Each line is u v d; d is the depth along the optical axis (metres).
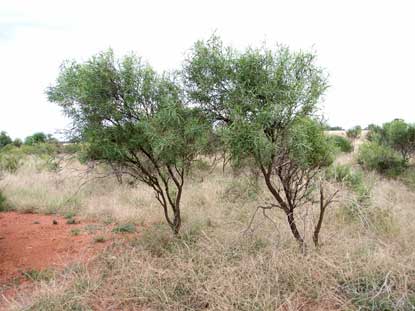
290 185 4.49
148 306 3.26
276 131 3.80
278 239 4.36
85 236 5.59
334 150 4.41
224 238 4.72
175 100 4.30
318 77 3.82
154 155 4.99
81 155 4.89
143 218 6.49
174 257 4.11
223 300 3.10
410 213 5.64
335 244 4.27
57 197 7.95
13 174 10.78
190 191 7.84
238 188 6.75
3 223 6.46
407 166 10.43
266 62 3.77
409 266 3.54
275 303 3.10
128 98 4.40
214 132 4.07
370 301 3.09
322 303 3.17
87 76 4.27
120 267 3.99
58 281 3.76
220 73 3.82
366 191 5.53
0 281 3.96
